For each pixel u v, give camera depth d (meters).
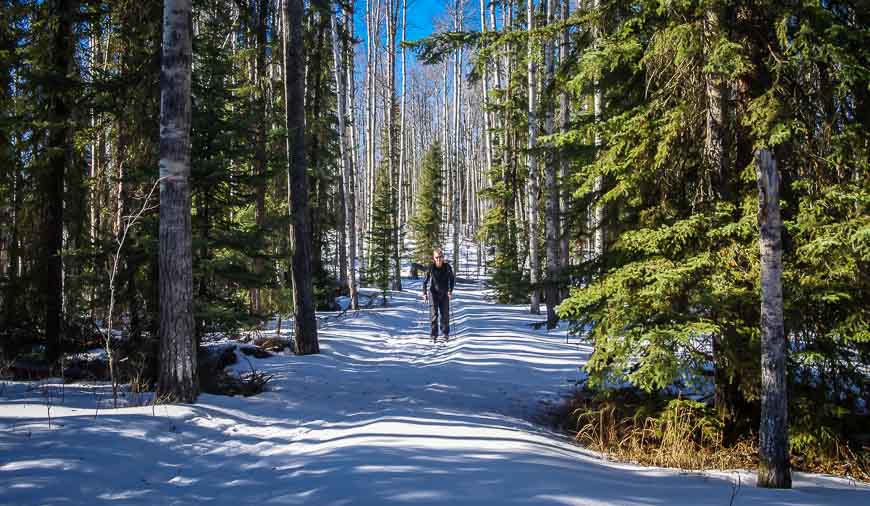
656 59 5.42
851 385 5.34
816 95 4.85
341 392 7.79
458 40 7.36
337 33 19.92
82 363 8.89
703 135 5.63
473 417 6.25
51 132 9.85
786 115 4.40
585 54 5.92
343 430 5.53
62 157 9.91
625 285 5.53
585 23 6.45
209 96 8.60
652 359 4.93
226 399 6.76
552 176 14.52
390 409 6.42
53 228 9.78
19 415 5.33
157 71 8.88
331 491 3.49
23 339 9.66
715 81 5.02
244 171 9.21
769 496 3.82
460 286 36.12
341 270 25.19
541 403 7.63
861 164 4.89
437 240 42.28
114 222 9.50
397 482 3.56
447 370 9.70
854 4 4.99
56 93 9.30
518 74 19.30
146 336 8.18
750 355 5.07
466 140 52.38
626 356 5.19
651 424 5.73
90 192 10.63
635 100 6.49
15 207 10.22
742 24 5.01
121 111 9.22
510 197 23.44
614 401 6.15
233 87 9.05
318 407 6.80
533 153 14.65
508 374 9.50
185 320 6.50
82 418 5.30
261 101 12.50
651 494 3.64
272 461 4.64
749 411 5.58
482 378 9.12
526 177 22.39
